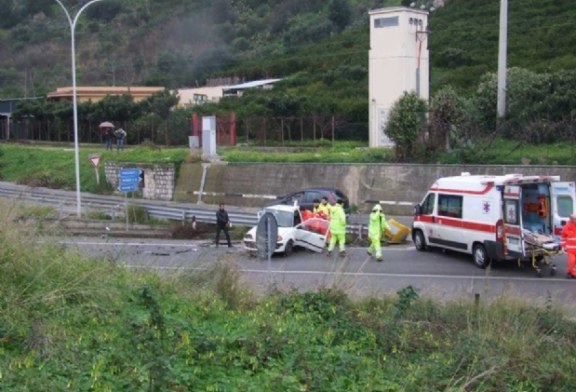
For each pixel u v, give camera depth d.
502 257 17.83
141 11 102.50
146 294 8.96
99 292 9.78
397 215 28.98
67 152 47.75
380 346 9.65
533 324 10.61
